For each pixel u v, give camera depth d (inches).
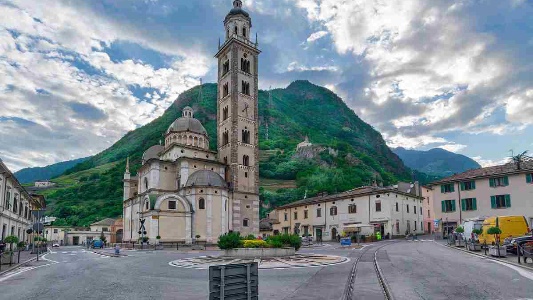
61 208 6801.2
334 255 1605.6
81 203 7190.0
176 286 807.1
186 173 3154.5
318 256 1549.0
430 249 1796.3
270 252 1549.0
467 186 2613.2
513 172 2386.8
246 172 3422.7
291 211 4247.0
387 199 3235.7
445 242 2383.1
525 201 2327.8
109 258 1763.0
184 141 3496.6
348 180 7327.8
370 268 1058.1
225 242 1594.5
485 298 611.5
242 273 363.9
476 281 784.3
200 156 3454.7
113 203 6904.5
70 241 5472.4
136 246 2827.3
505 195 2418.8
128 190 3853.3
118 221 5022.1
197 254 1958.7
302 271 1031.6
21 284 876.0
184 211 2925.7
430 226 4709.6
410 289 695.7
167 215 2866.6
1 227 2279.8
